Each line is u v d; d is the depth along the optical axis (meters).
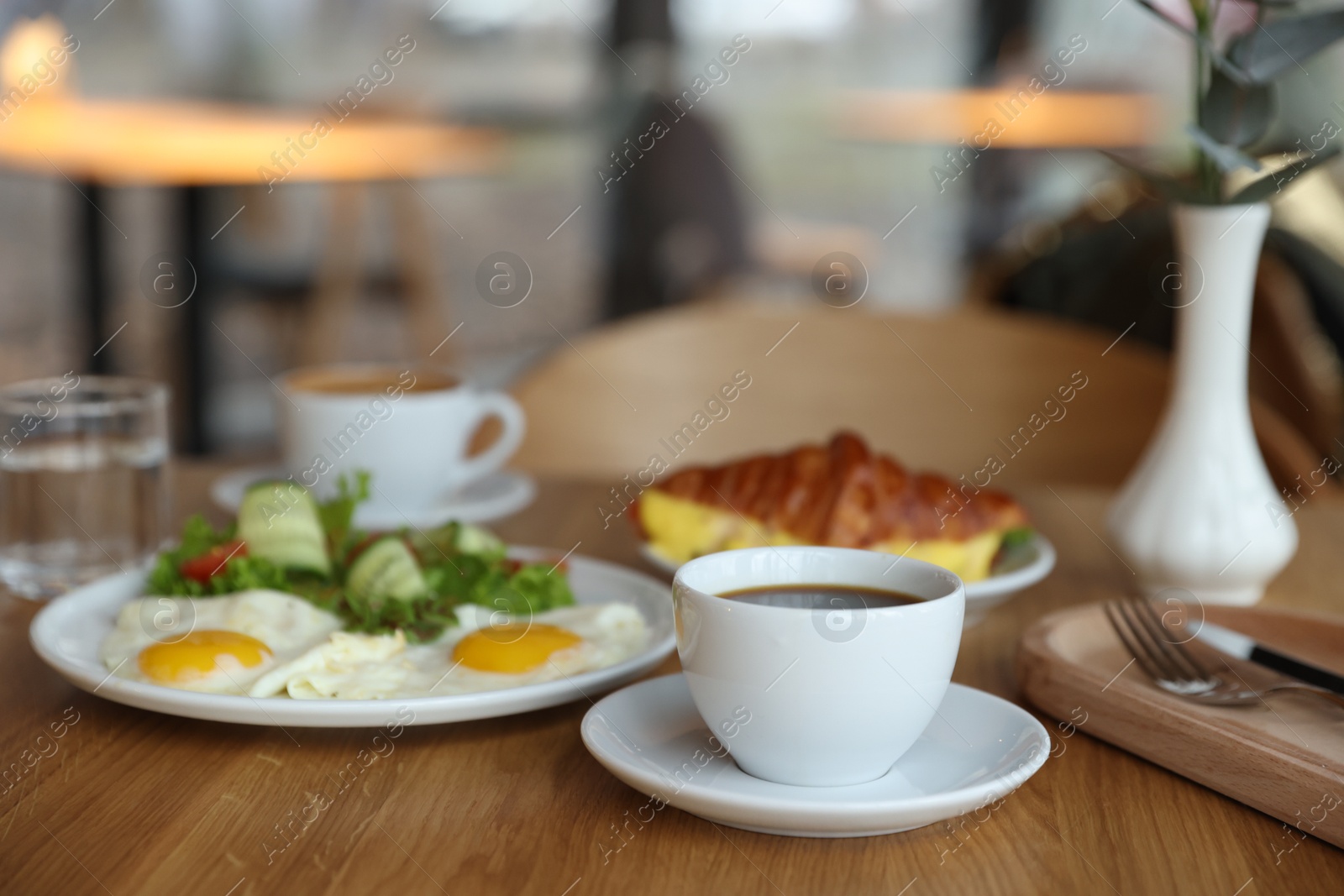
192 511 1.14
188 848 0.74
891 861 0.74
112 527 1.01
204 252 3.09
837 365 1.45
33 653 0.90
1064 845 0.75
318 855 0.74
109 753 0.81
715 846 0.75
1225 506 0.98
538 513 1.17
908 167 4.74
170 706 0.80
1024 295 2.03
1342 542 1.13
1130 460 1.39
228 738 0.82
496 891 0.72
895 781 0.77
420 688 0.81
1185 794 0.78
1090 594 1.01
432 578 0.90
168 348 3.38
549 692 0.81
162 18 4.59
